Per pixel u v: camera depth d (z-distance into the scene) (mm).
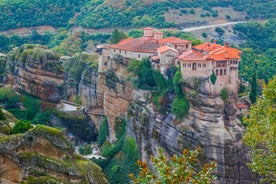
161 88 139000
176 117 130625
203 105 125250
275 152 66500
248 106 133000
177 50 145375
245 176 121625
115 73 161125
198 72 127938
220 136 122938
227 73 128500
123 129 153500
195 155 47219
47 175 64000
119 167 141750
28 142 65250
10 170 64375
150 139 137375
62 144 67062
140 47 151125
